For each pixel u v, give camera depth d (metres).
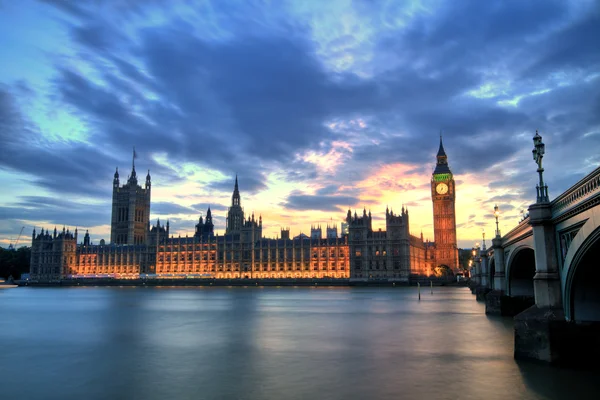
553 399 29.52
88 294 167.00
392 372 36.62
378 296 137.75
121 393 32.25
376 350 45.59
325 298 130.75
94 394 32.16
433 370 37.00
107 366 39.97
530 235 50.66
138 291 192.25
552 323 36.78
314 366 39.03
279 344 49.75
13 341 53.16
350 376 35.66
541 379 33.50
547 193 38.91
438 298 124.12
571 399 29.42
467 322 66.69
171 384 34.16
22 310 94.19
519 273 72.94
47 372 38.12
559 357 36.59
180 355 44.28
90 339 54.25
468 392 31.16
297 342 50.91
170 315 81.81
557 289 37.53
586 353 36.16
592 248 31.61
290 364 39.91
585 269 34.28
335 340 51.94
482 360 40.19
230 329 62.09
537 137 39.50
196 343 50.88
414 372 36.50
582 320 36.38
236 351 45.94
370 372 36.75
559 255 37.34
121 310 93.06
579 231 32.38
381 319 72.19
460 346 47.12
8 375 37.19
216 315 81.19
